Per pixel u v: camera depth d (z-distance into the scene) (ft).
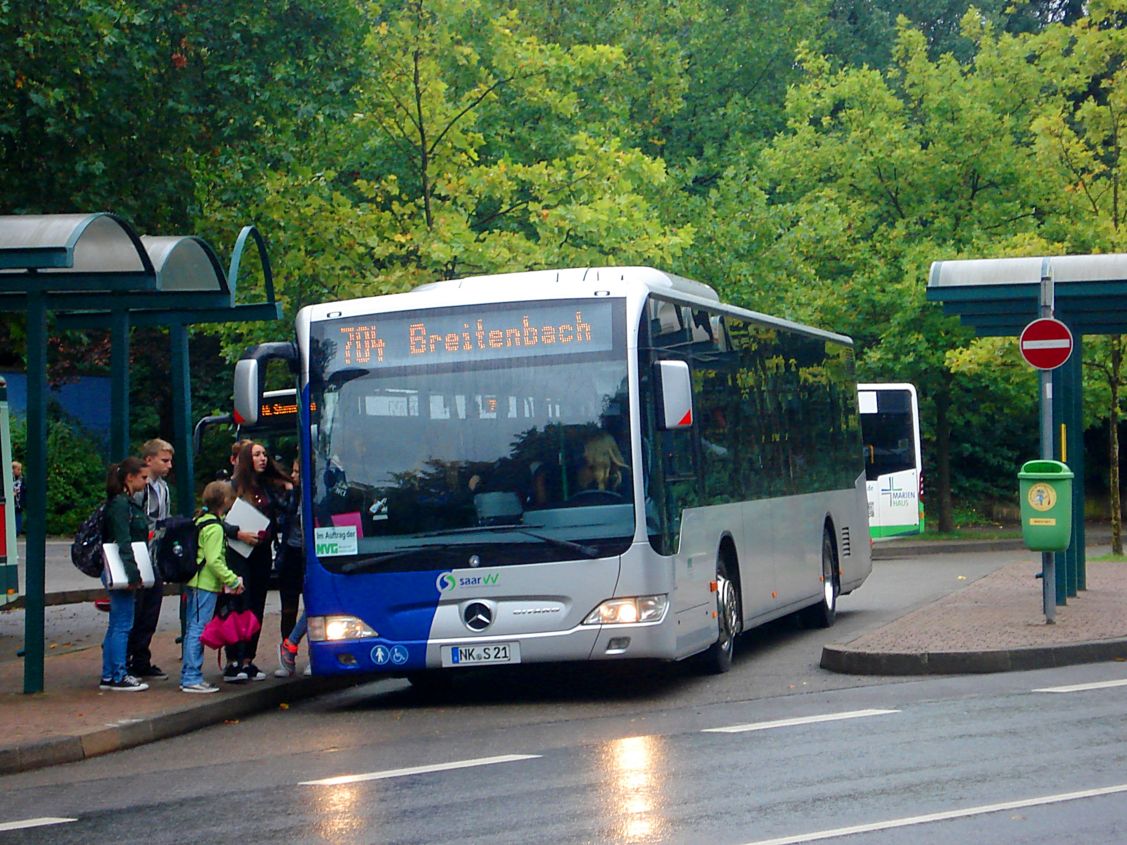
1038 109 135.23
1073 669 49.62
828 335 73.97
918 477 132.77
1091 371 122.72
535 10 133.49
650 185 118.52
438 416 47.24
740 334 58.65
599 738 39.32
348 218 89.66
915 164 137.18
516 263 91.91
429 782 33.65
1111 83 118.52
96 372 159.94
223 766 38.01
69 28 73.10
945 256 131.03
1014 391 137.90
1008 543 133.59
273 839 28.48
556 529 46.06
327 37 86.53
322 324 48.44
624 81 136.56
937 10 195.83
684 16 151.84
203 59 82.74
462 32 97.91
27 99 73.97
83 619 79.41
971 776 31.71
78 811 32.60
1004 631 55.11
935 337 134.51
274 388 129.39
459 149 97.19
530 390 47.01
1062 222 124.36
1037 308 70.23
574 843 26.76
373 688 55.36
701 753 35.88
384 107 93.66
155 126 80.38
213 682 51.80
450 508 46.62
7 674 54.13
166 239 51.24
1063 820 27.32
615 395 46.68
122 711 44.52
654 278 51.11
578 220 94.17
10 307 55.06
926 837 26.25
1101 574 86.28
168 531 48.73
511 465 46.60
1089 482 184.03
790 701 45.01
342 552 47.01
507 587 45.96
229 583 48.70
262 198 86.07
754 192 128.57
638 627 45.68
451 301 47.85
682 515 48.70
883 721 39.73
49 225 44.55
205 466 159.33
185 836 29.19
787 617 72.79
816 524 68.39
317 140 93.81
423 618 46.29
